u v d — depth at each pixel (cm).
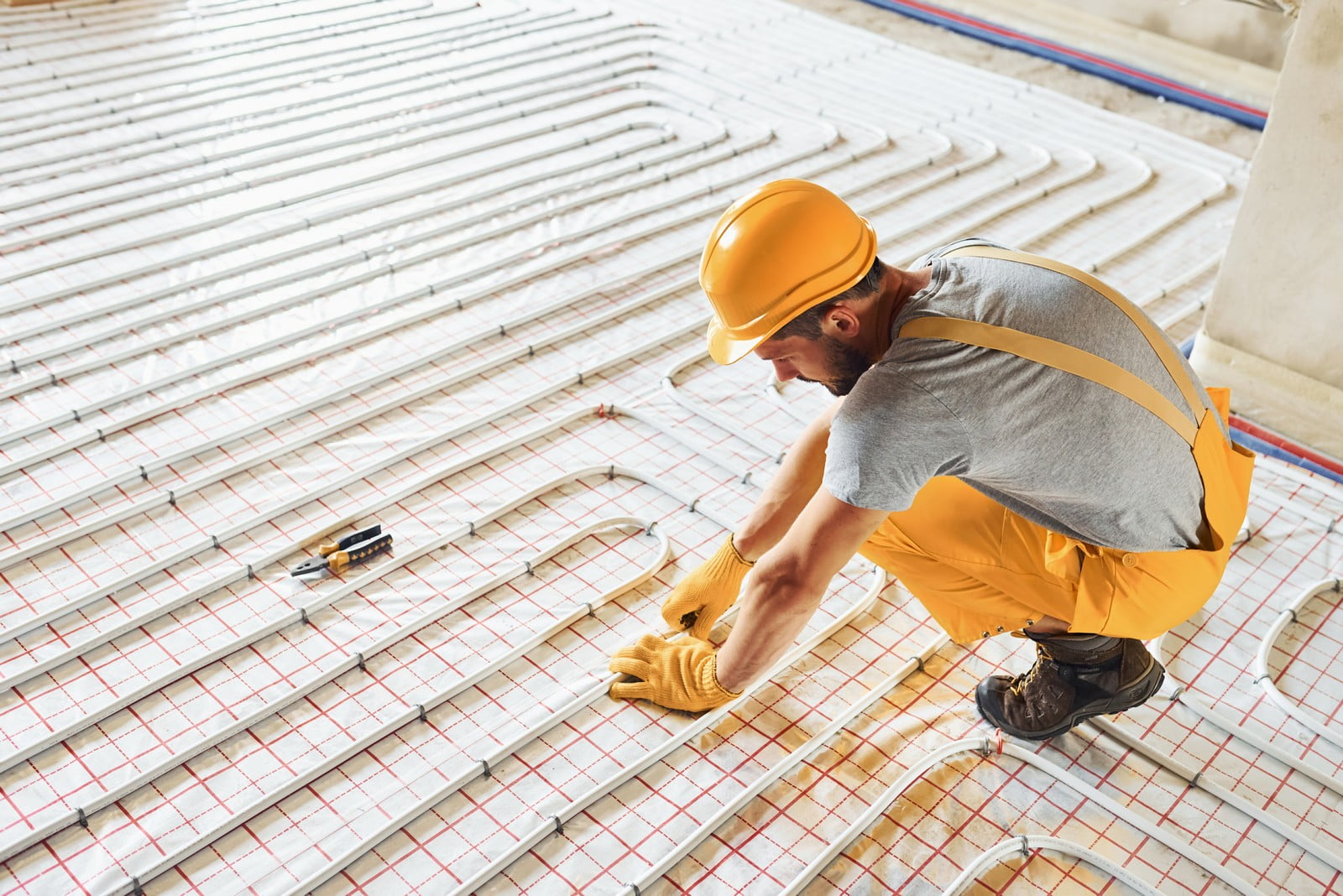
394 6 720
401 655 272
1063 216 497
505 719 258
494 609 287
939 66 662
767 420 360
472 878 221
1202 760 255
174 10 690
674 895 222
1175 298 442
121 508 312
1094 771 251
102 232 445
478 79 609
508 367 381
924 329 181
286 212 466
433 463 336
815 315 186
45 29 643
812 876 225
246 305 405
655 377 380
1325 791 250
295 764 245
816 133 559
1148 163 554
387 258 439
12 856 222
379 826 233
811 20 728
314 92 580
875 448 178
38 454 326
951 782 247
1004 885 226
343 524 310
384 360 379
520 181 496
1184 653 284
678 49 669
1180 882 229
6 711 252
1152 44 691
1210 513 210
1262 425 364
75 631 273
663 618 266
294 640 275
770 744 254
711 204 491
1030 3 746
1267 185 332
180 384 363
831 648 280
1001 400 177
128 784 236
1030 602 225
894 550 234
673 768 248
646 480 332
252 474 327
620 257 450
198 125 536
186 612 281
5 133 517
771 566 200
